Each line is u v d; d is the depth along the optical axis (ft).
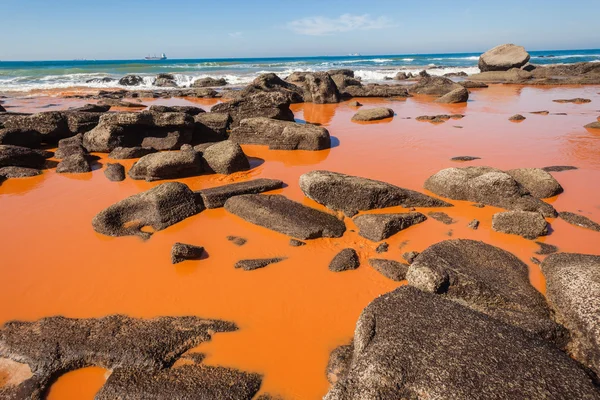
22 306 15.48
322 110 64.80
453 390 9.43
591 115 51.67
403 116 55.21
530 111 56.44
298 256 18.72
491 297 14.43
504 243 19.36
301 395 11.50
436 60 232.12
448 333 11.23
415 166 31.50
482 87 93.97
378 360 10.42
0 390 12.03
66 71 147.84
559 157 32.86
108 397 11.46
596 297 12.91
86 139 39.45
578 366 10.25
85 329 13.88
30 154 34.24
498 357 10.34
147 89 102.37
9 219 23.39
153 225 21.99
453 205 23.91
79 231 21.74
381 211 23.09
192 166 30.60
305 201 24.77
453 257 16.75
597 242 19.20
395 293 13.37
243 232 21.24
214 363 12.62
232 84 114.83
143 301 15.67
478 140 39.27
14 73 138.62
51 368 12.60
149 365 12.47
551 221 21.48
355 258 18.12
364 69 163.12
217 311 15.01
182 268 18.01
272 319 14.53
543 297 14.88
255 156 36.63
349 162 33.27
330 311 14.90
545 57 233.55
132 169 30.60
